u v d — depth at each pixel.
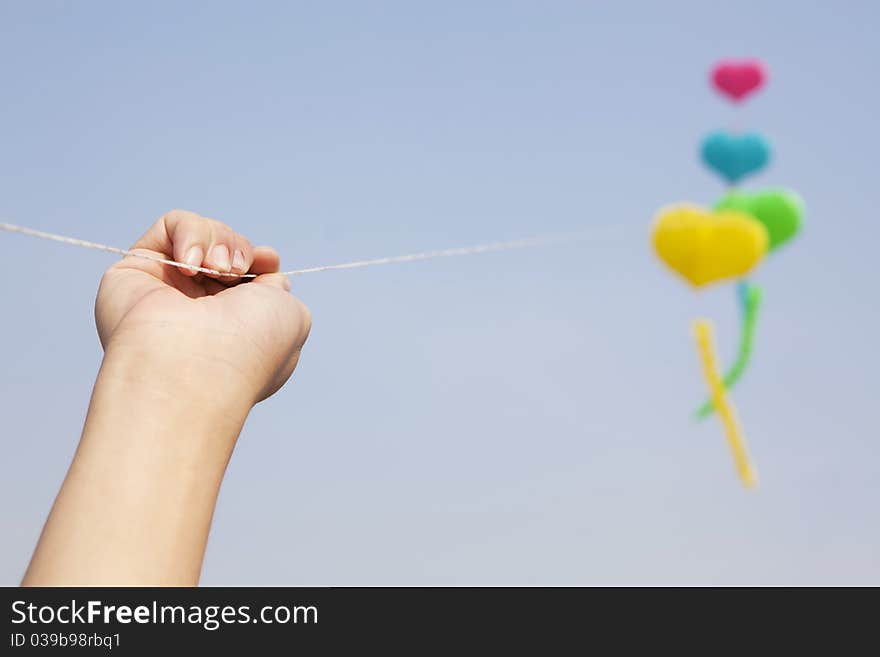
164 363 0.70
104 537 0.59
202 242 0.94
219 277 0.95
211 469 0.66
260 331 0.77
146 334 0.72
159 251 0.96
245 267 0.96
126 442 0.64
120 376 0.69
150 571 0.59
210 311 0.76
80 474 0.62
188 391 0.69
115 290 0.85
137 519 0.60
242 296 0.80
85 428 0.66
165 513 0.61
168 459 0.64
